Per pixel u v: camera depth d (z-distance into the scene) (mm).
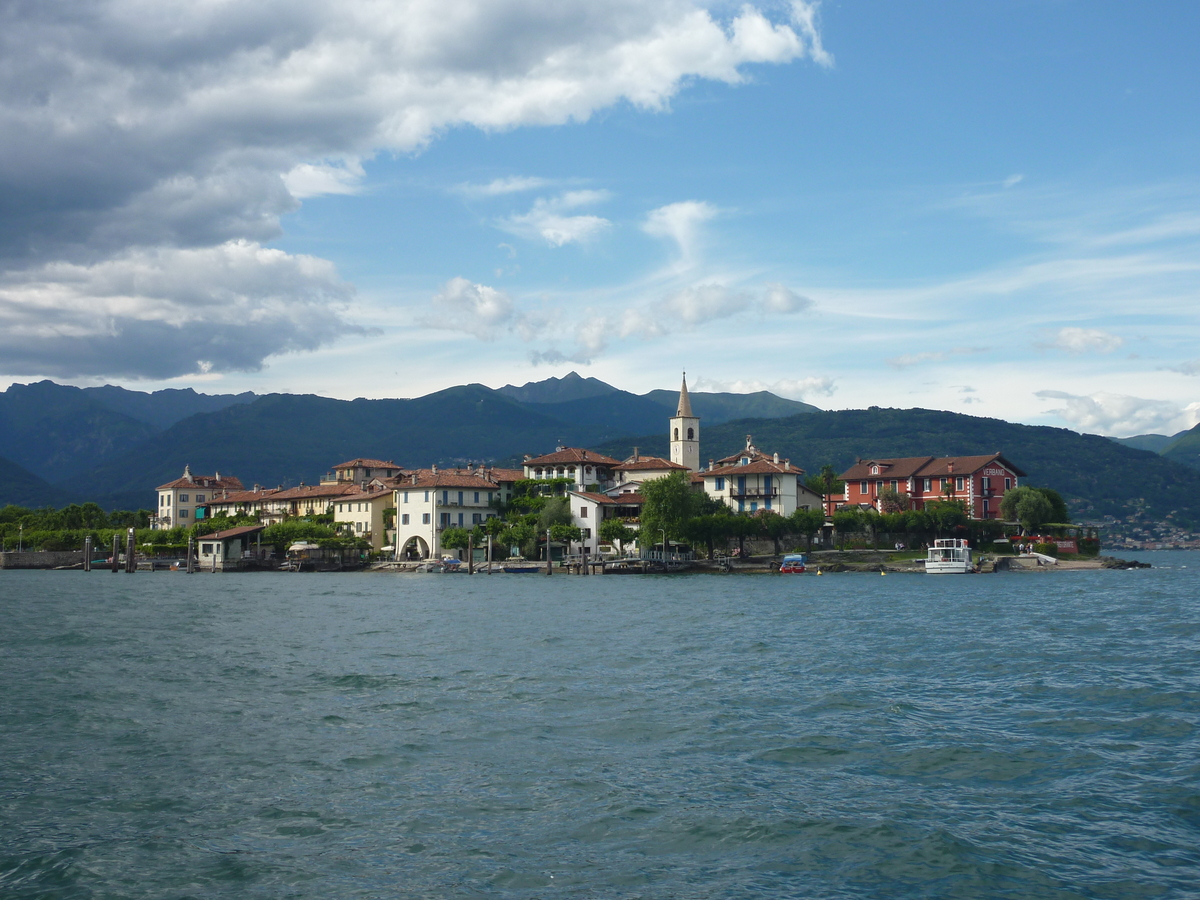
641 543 153750
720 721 34656
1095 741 31062
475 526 175250
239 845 22828
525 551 168125
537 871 21203
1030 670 44875
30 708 37438
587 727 33906
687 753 30312
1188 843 22312
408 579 146375
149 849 22562
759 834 23156
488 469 192000
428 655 52188
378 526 191125
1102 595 95750
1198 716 34219
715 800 25656
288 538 190250
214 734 33125
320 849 22547
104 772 28672
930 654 50875
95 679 44219
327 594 108812
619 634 62156
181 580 149125
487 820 24359
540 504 175625
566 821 24219
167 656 52125
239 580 147750
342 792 26641
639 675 44844
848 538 164125
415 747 31203
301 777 28000
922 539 162125
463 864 21609
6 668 47625
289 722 34938
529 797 26062
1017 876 20656
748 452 185625
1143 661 47500
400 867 21469
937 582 122625
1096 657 48969
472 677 44469
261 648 55531
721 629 64750
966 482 178375
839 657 50125
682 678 43875
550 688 41406
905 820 23969
